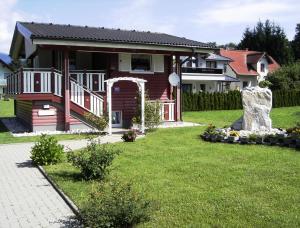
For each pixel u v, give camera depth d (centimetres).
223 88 4862
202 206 664
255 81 5419
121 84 1917
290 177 828
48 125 1722
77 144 1380
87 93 1783
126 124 1927
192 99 3266
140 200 611
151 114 1705
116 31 2131
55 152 1070
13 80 1947
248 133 1376
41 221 642
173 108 2022
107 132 1667
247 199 693
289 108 3616
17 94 1719
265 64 5544
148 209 602
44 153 1059
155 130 1711
